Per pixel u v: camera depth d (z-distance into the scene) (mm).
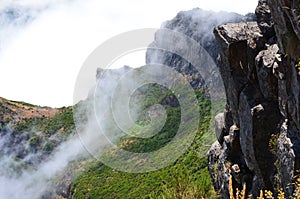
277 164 12594
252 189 14641
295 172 10867
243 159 15742
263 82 13180
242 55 14398
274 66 12141
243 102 14172
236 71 14609
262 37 13883
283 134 11836
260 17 14180
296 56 10484
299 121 10711
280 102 12117
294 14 9602
